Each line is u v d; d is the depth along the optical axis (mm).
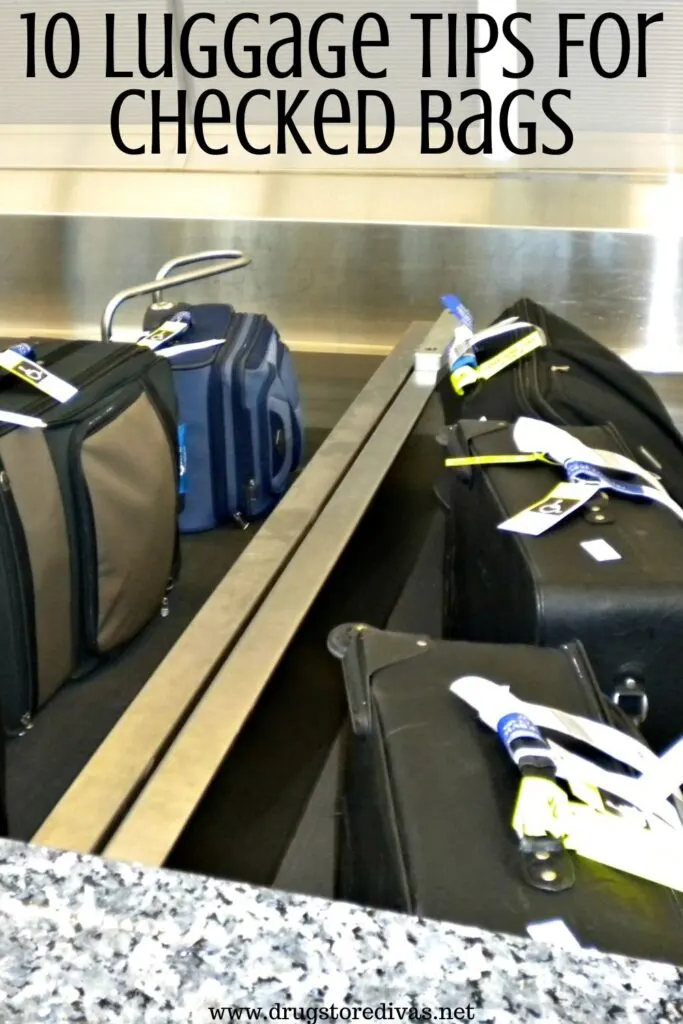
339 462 1183
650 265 2385
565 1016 385
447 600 1072
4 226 2715
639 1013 387
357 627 692
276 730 736
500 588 810
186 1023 385
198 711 697
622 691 721
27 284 2756
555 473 906
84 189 2770
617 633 707
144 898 444
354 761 612
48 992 397
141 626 1554
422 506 1229
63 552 1346
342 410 2262
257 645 781
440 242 2480
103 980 403
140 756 655
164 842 573
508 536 788
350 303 2586
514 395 1205
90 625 1429
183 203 2701
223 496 1892
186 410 1813
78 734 1343
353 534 993
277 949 416
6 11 2797
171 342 1872
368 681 620
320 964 409
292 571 907
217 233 2604
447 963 408
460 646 659
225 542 1881
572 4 2482
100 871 460
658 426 1258
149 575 1542
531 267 2451
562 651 660
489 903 463
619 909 461
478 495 916
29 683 1304
